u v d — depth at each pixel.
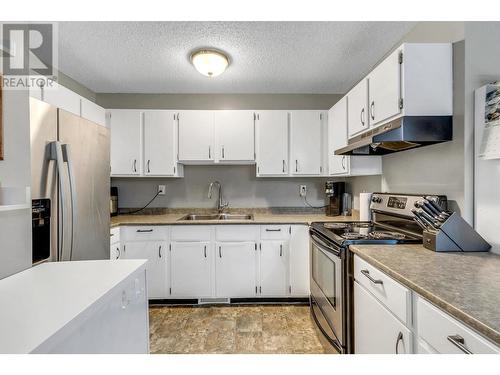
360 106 1.90
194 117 2.67
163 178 3.01
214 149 2.68
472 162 1.34
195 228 2.41
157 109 2.85
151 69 2.39
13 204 1.02
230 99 2.99
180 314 2.26
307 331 1.99
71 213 1.35
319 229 1.89
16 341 0.56
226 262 2.41
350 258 1.43
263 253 2.41
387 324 1.07
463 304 0.73
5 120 1.03
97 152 1.64
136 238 2.40
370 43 1.96
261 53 2.10
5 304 0.72
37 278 0.92
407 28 1.77
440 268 1.03
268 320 2.15
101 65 2.30
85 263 1.09
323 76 2.54
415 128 1.41
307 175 2.70
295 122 2.68
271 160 2.68
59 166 1.26
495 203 1.22
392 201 1.84
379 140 1.50
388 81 1.52
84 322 0.70
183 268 2.41
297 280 2.41
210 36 1.87
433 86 1.40
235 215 2.93
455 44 1.38
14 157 1.07
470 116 1.33
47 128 1.24
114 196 2.82
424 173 1.66
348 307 1.43
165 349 1.78
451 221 1.27
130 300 0.96
